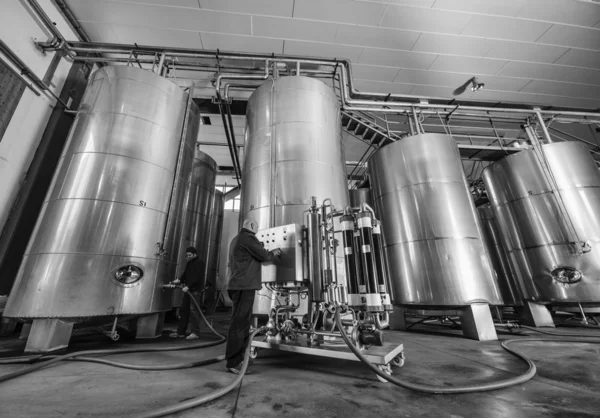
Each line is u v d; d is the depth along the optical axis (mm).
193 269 4004
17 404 1483
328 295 2311
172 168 4270
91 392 1667
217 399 1532
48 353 2754
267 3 4977
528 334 3900
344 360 2375
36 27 4547
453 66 6504
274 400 1521
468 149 7043
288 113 4324
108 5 4953
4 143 4004
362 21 5367
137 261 3510
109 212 3441
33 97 4484
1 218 3957
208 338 3773
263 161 4164
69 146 3799
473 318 3664
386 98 6461
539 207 5000
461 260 4000
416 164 4730
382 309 2066
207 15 5168
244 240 2273
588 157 5086
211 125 8422
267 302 3422
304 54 6066
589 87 7094
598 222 4551
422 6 5105
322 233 2516
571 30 5578
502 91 7219
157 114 4207
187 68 6082
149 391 1682
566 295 4449
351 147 9828
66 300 2979
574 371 2051
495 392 1622
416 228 4406
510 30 5590
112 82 4059
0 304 3672
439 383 1798
